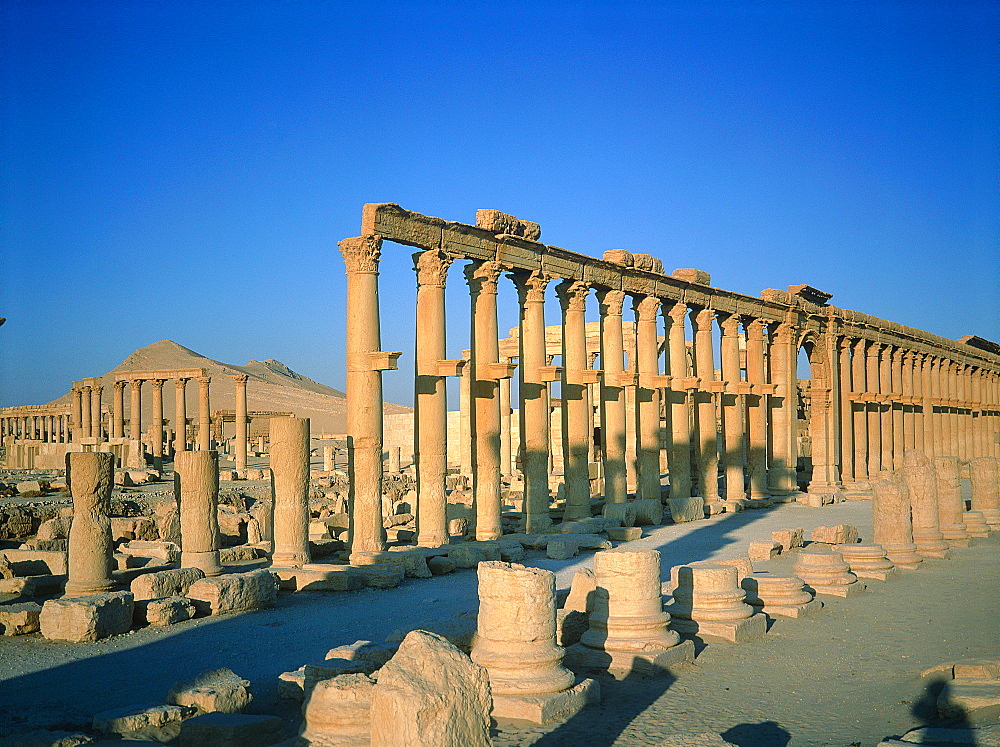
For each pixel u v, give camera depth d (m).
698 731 11.95
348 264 25.12
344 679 11.23
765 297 44.47
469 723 9.15
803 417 65.81
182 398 60.31
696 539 31.09
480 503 29.08
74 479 20.45
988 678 13.20
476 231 28.31
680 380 38.25
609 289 34.88
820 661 15.58
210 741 10.88
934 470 28.53
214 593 19.06
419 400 27.00
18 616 17.44
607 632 15.26
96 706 12.95
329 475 49.47
